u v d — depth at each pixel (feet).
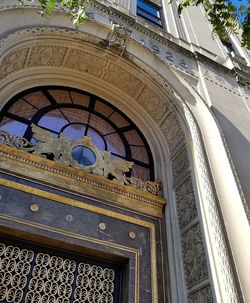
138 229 16.63
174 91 21.81
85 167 17.16
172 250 16.26
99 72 22.44
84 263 14.57
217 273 13.19
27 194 14.69
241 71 29.81
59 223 14.56
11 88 18.39
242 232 14.25
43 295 12.91
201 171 16.93
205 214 15.43
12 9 17.90
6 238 13.48
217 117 21.68
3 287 12.37
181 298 14.37
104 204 16.52
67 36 19.84
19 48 17.31
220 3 16.38
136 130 22.50
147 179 20.12
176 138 20.84
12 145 15.69
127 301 13.74
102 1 26.55
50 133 17.74
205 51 30.96
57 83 21.18
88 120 21.06
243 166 18.28
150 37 26.58
